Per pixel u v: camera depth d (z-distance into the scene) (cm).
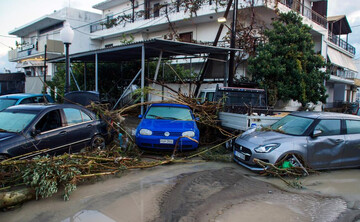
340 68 2859
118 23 2548
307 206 444
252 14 1741
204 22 2052
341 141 630
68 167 471
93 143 691
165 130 724
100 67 1677
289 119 707
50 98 1059
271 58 1369
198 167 653
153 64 1670
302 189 523
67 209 411
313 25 2098
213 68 1367
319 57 1432
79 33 2686
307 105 1616
